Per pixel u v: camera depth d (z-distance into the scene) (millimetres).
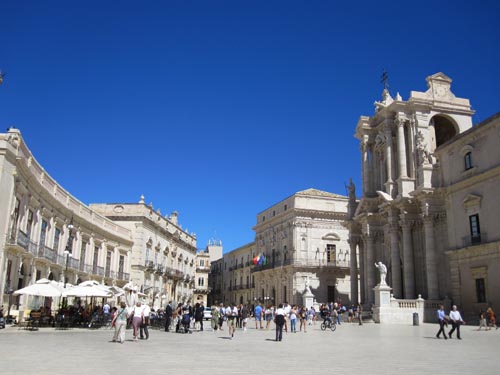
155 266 57438
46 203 33625
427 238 34562
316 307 55594
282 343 17672
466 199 31719
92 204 53844
